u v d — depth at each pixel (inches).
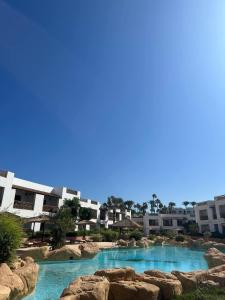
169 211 4288.9
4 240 415.8
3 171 1413.6
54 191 1851.6
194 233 2222.0
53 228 934.4
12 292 321.1
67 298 239.8
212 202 2370.8
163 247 1440.7
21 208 1467.8
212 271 404.2
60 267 656.4
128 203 3700.8
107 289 285.3
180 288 319.3
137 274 350.9
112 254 1018.1
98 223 2255.2
